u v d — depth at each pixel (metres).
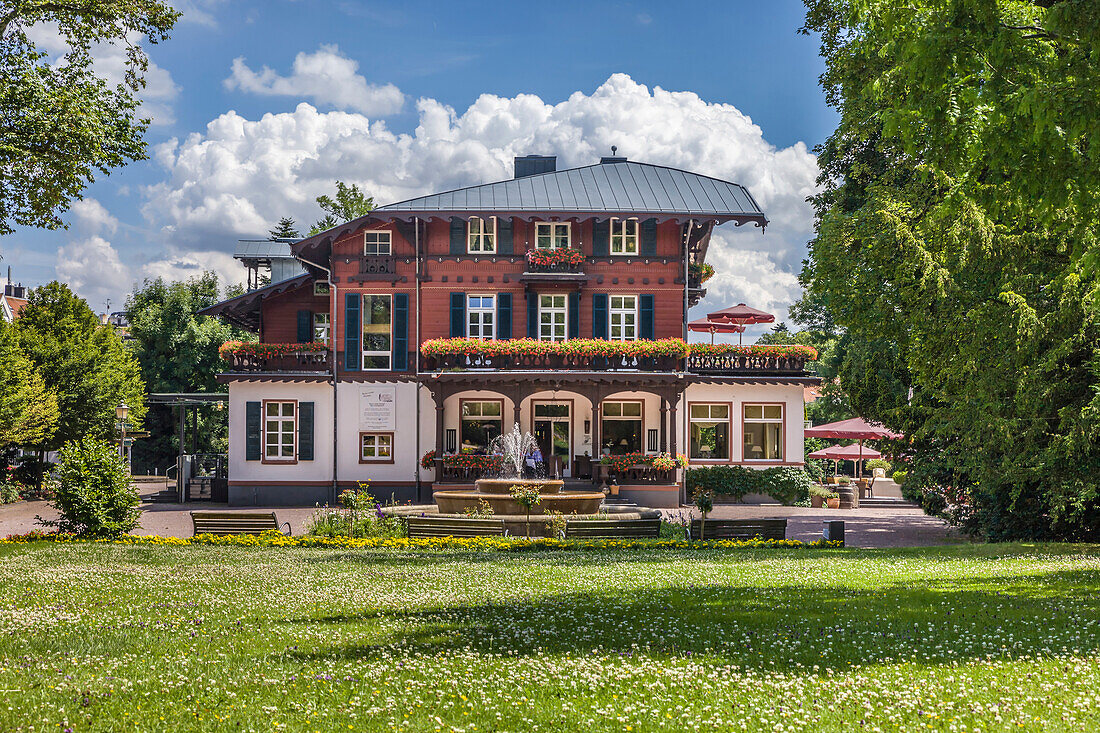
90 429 44.81
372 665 7.70
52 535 20.30
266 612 10.61
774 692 6.90
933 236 19.34
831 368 53.03
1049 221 10.58
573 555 18.42
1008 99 9.66
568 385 35.41
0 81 17.59
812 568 15.62
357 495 23.98
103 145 18.84
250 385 36.28
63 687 6.87
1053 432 20.08
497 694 6.82
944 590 12.55
